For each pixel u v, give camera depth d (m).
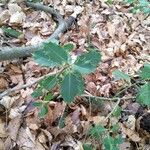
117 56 0.58
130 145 0.44
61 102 0.46
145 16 0.68
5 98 0.45
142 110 0.47
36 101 0.44
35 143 0.41
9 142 0.41
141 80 0.50
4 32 0.57
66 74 0.28
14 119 0.43
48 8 0.65
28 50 0.52
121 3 0.72
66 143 0.42
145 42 0.63
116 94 0.48
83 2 0.70
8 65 0.51
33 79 0.50
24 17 0.62
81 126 0.44
